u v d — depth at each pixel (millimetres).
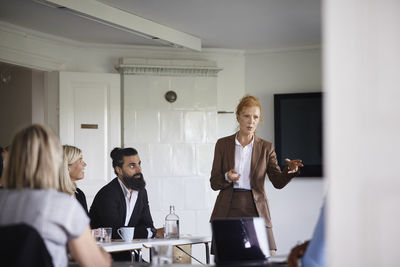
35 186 2127
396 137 1304
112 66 6281
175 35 5598
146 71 6234
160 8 4926
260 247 2570
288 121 6363
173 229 3781
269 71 6508
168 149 6250
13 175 2133
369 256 1314
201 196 6289
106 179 6027
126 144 6156
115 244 3330
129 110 6176
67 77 5961
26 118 6574
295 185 6332
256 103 3777
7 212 2100
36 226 2061
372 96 1323
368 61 1328
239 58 6594
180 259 3775
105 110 6062
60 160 2195
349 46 1344
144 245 3426
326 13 1362
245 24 5504
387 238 1304
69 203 2133
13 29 5457
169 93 6258
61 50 5996
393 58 1311
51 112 5961
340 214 1346
